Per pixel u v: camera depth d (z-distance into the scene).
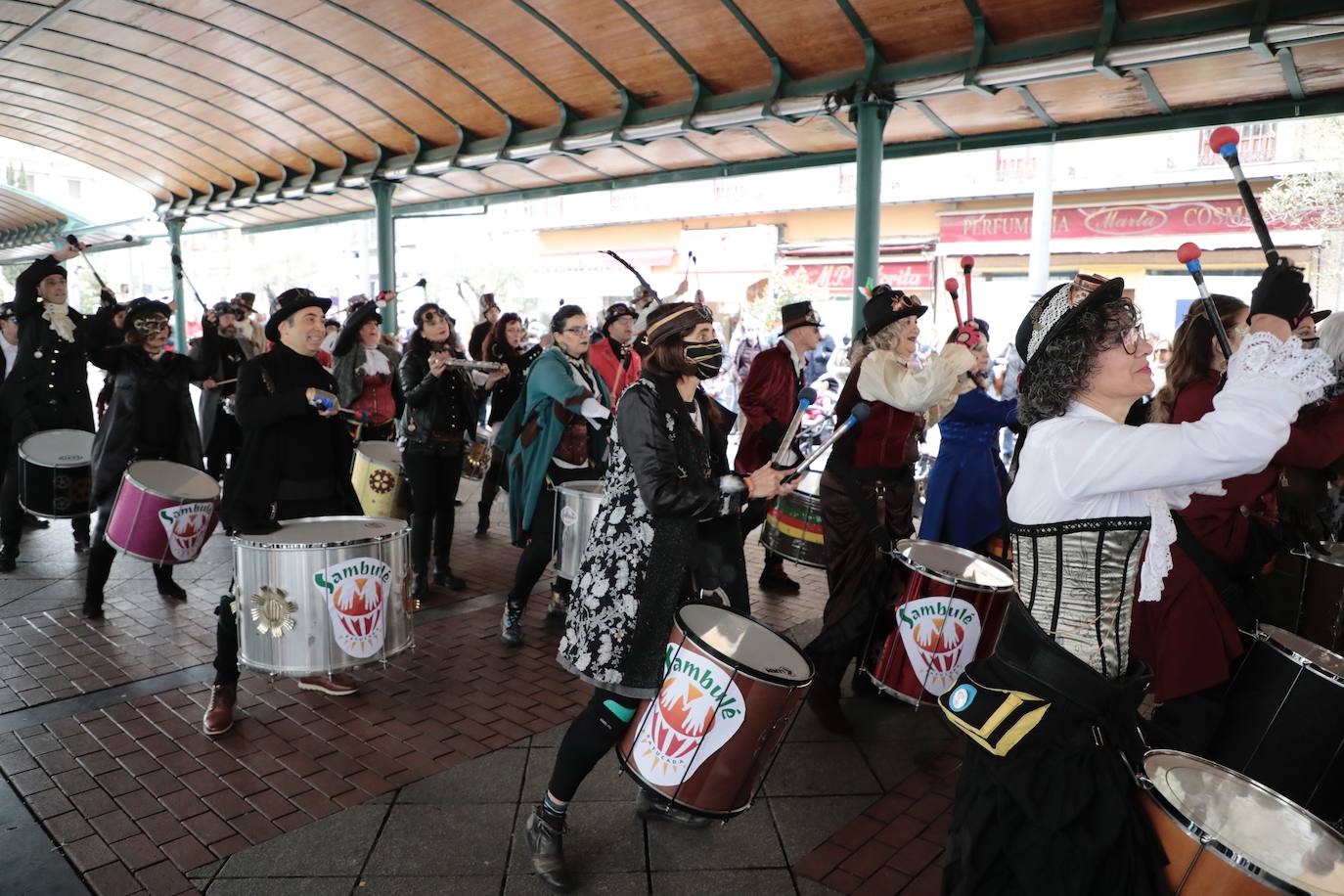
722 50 6.67
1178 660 2.76
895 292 3.92
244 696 3.90
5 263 23.20
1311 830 1.74
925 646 3.29
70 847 2.77
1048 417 1.87
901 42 6.02
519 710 3.82
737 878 2.67
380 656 3.46
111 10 7.46
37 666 4.20
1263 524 3.06
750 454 5.17
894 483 3.74
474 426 5.50
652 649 2.46
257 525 3.49
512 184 10.85
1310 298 1.89
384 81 8.48
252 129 10.54
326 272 35.09
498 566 6.07
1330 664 2.53
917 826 2.98
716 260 22.95
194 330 23.73
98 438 4.87
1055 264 18.09
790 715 2.42
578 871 2.69
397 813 2.99
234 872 2.66
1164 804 1.68
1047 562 1.81
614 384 5.46
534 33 7.03
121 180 13.84
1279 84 5.77
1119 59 5.07
